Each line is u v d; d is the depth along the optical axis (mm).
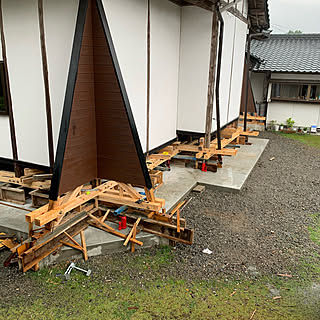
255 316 3787
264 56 16422
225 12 8156
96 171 4961
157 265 4656
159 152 7555
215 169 8258
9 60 5297
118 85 4379
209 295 4098
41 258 4367
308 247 5246
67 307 3830
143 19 5855
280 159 10547
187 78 7816
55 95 4926
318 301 4062
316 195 7488
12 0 4941
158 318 3709
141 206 5137
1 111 5695
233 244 5250
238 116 11477
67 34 4551
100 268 4551
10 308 3791
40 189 5590
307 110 14977
